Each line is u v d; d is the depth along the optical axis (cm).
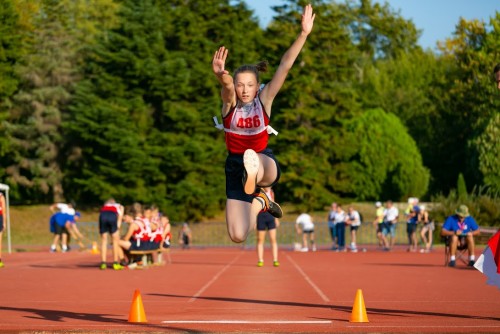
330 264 3297
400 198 7869
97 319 1327
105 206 2903
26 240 6519
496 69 1292
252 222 981
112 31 7575
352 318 1270
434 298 1714
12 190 7794
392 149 7831
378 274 2594
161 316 1371
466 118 9125
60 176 7644
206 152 7438
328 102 7888
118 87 7488
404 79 10644
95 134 7362
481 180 7894
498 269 1288
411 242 4822
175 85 7431
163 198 7319
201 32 7769
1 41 7381
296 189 7519
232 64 7981
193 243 6231
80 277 2450
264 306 1551
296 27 7738
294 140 7631
